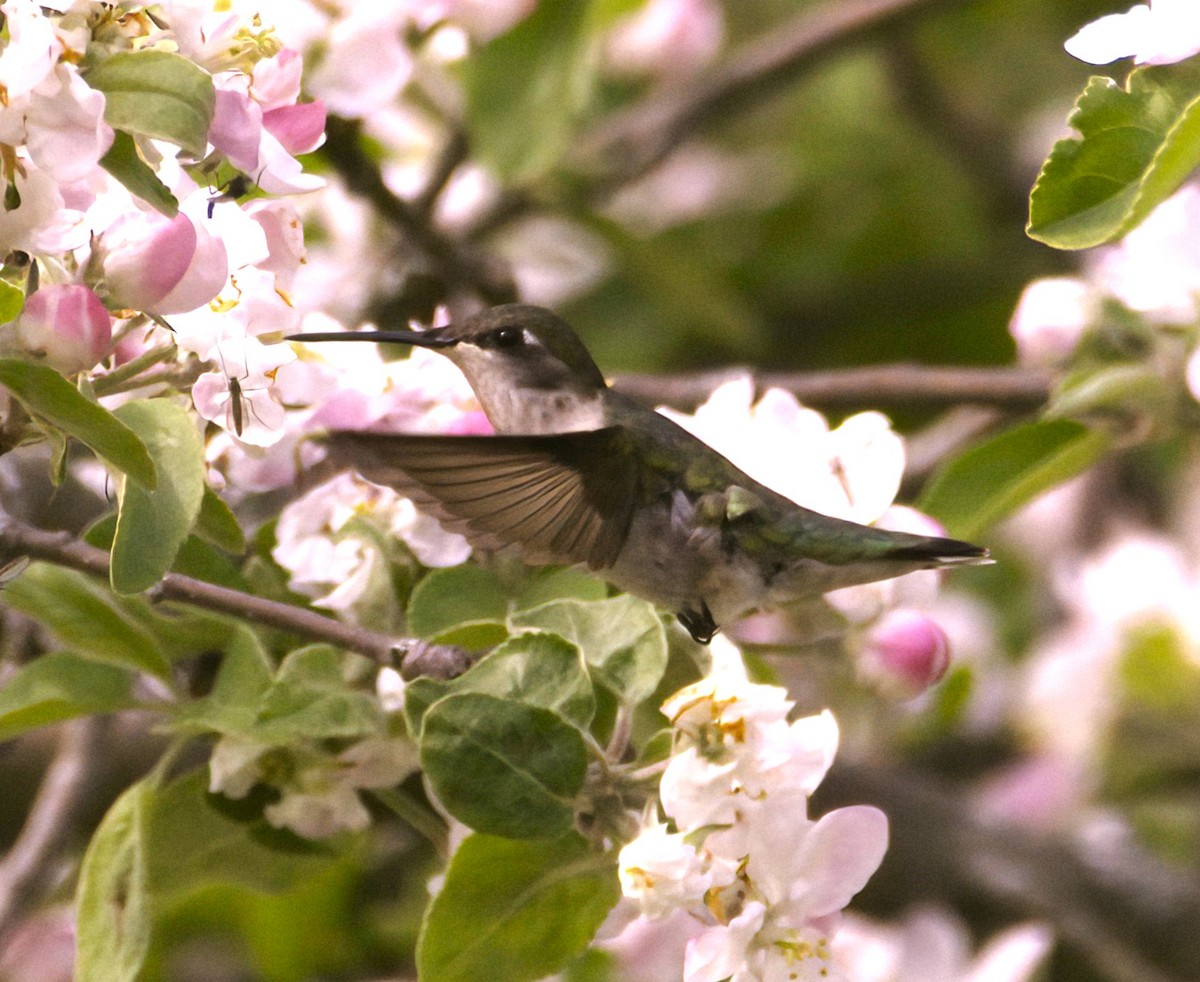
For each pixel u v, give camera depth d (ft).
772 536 7.78
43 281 7.63
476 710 7.66
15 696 7.79
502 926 7.68
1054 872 8.55
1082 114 7.67
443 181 8.23
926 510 7.95
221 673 7.77
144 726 8.21
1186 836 8.86
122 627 7.79
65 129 7.57
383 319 8.14
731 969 7.66
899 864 8.52
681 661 7.77
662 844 7.64
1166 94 7.68
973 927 8.61
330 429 7.69
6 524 7.66
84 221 7.62
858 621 7.82
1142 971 8.45
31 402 7.58
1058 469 7.95
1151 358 7.93
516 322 7.80
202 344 7.65
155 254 7.61
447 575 7.77
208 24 7.64
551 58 8.26
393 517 7.79
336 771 7.79
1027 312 7.97
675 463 7.78
